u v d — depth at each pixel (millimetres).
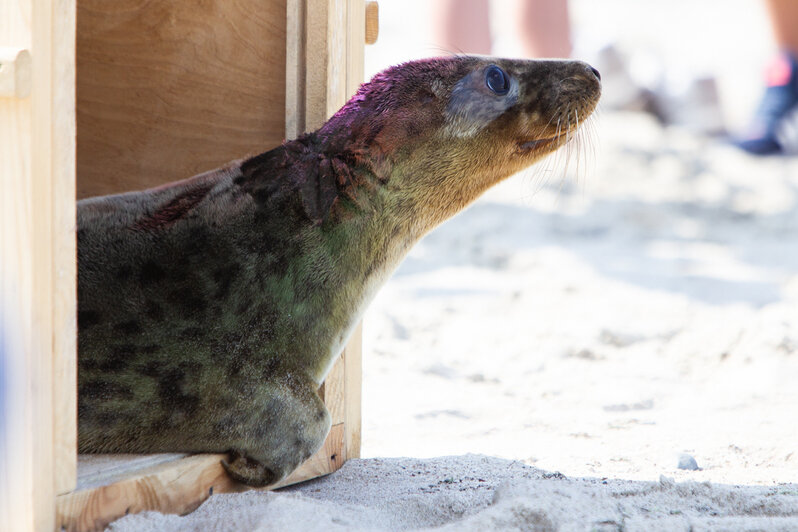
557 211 23953
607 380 12359
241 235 7367
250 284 7238
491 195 25000
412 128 7516
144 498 6586
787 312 14961
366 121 7500
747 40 41094
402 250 7797
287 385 7148
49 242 5816
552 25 24859
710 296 17125
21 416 5758
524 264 19750
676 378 12461
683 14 46031
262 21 8398
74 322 6059
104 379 6977
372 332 14742
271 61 8398
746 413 10672
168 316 7176
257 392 7055
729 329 14133
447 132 7605
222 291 7227
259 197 7477
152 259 7332
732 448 9250
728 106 33656
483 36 24531
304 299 7273
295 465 7172
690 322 15055
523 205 24281
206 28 8688
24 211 5672
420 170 7605
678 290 17625
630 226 23219
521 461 8789
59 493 6039
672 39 41844
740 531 6152
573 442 9719
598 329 14719
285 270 7285
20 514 5805
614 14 46375
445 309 16109
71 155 5938
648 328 14734
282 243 7344
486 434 10125
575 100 8016
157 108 8992
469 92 7680
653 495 7074
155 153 9062
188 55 8797
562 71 8000
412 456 9281
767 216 24188
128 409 6965
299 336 7250
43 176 5742
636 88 31281
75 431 6137
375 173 7461
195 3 8719
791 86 28781
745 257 20750
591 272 19141
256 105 8531
